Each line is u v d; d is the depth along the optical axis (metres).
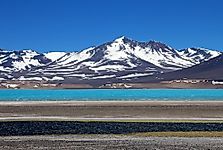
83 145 37.75
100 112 70.56
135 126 51.81
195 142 39.19
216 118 62.47
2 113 68.69
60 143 38.84
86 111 71.81
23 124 53.41
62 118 61.72
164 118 62.41
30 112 70.38
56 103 85.88
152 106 78.50
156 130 48.44
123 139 41.22
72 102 89.50
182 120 58.94
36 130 48.28
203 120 58.91
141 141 39.84
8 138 42.22
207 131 47.16
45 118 61.31
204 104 82.38
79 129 49.16
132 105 80.38
